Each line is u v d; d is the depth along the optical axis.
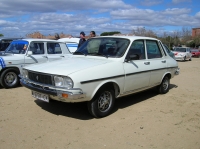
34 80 4.75
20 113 4.97
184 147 3.72
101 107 4.82
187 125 4.64
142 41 5.89
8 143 3.63
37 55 7.90
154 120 4.84
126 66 5.17
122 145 3.70
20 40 8.10
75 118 4.77
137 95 6.88
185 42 59.34
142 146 3.70
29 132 4.05
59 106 5.51
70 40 13.90
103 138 3.92
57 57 8.43
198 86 8.77
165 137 4.05
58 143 3.69
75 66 4.59
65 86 4.19
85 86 4.27
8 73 7.21
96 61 5.03
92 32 9.04
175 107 5.80
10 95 6.41
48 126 4.33
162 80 6.84
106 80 4.66
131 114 5.15
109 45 5.51
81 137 3.92
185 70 14.49
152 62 6.11
